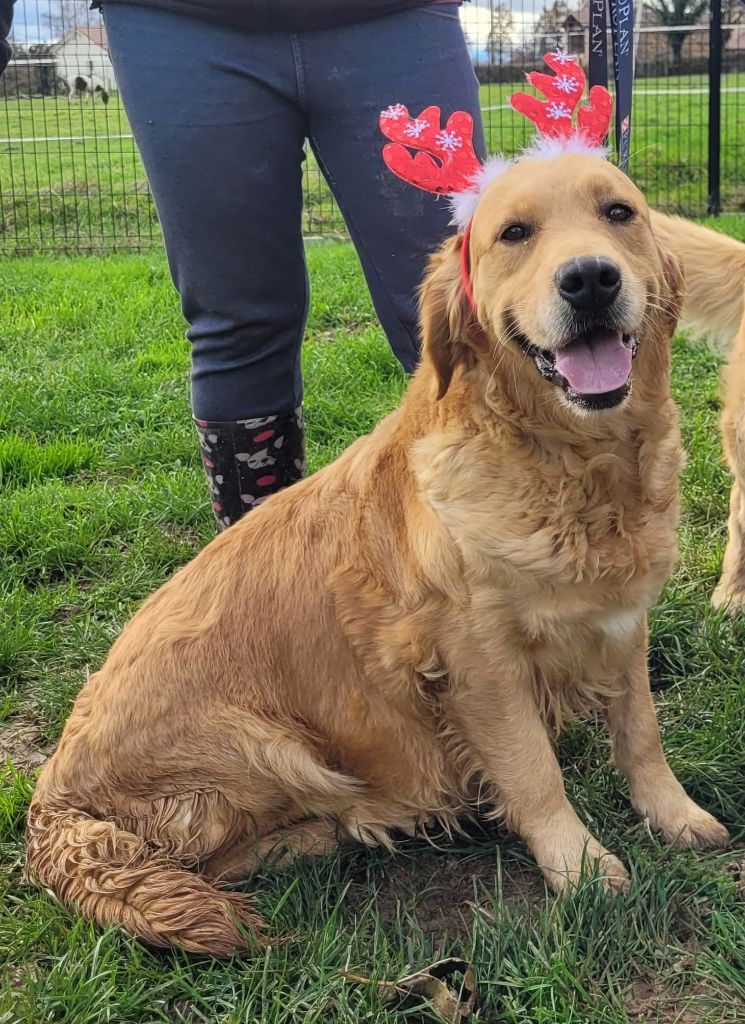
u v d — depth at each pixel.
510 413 0.82
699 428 1.61
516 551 0.80
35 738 1.09
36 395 1.92
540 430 0.81
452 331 0.86
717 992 0.73
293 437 1.19
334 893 0.88
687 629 1.15
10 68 4.43
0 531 1.41
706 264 1.26
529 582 0.81
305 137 1.11
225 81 1.01
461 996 0.74
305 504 0.94
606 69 1.11
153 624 0.93
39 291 2.88
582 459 0.81
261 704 0.90
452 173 0.89
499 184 0.84
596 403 0.76
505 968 0.76
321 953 0.78
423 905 0.86
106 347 2.28
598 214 0.82
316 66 1.02
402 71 1.04
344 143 1.06
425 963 0.77
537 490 0.81
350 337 2.20
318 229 3.82
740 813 0.91
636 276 0.80
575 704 0.92
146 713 0.89
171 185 1.04
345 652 0.89
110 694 0.91
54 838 0.86
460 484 0.82
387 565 0.87
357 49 1.02
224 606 0.91
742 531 1.20
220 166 1.03
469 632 0.83
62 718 1.09
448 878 0.89
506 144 3.38
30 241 3.85
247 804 0.89
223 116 1.01
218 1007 0.77
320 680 0.90
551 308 0.77
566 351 0.78
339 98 1.04
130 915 0.80
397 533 0.87
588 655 0.87
